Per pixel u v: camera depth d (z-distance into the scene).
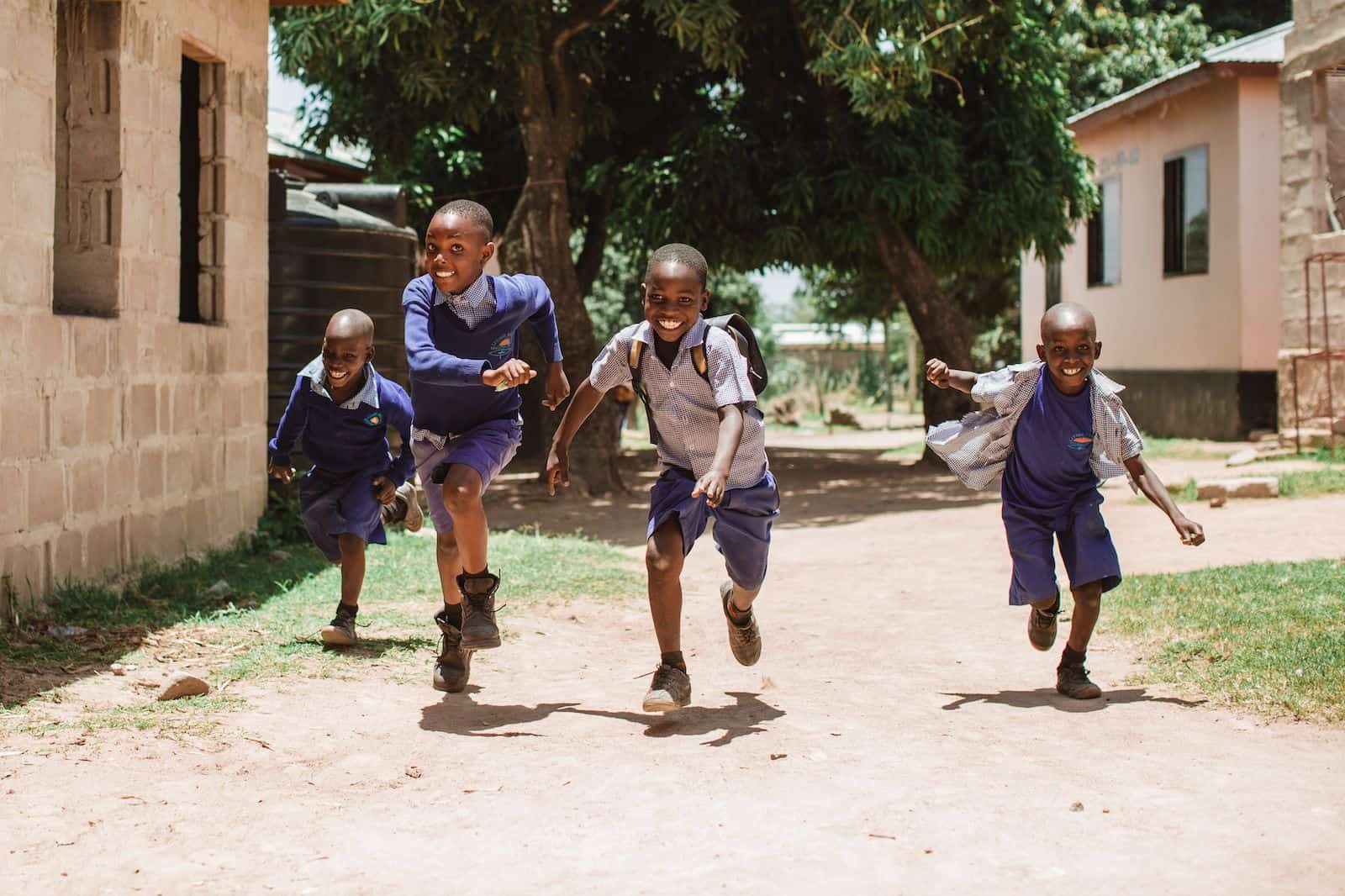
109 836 3.47
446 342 4.94
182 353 8.27
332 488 6.22
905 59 13.88
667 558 4.67
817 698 5.22
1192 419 19.70
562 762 4.23
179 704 4.90
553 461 4.95
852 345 54.16
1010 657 6.02
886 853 3.31
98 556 7.13
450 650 5.29
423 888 3.12
